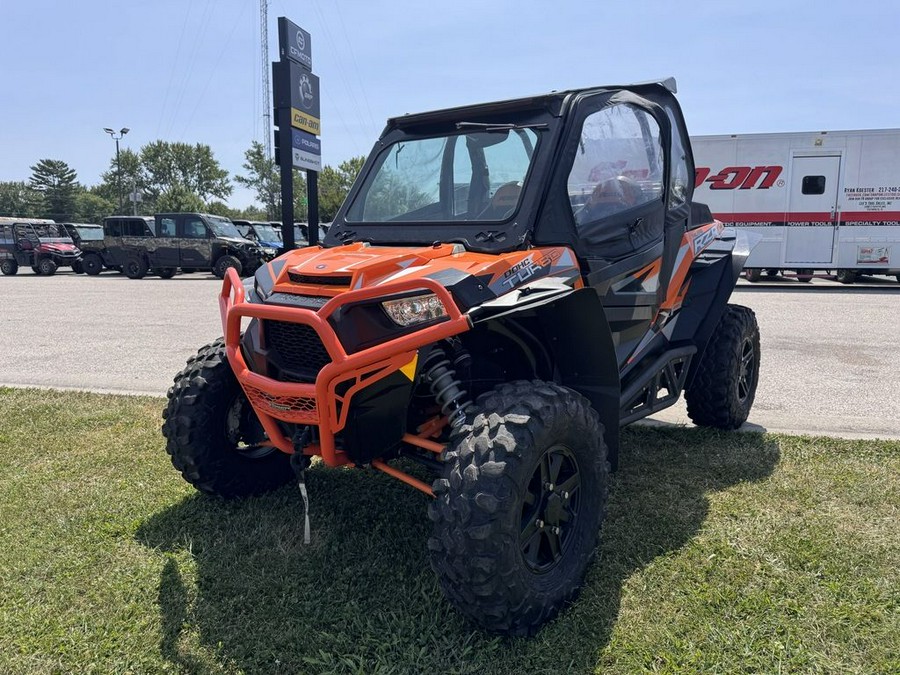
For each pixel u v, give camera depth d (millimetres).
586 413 2959
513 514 2584
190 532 3652
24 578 3184
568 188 3436
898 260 16188
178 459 3834
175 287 19656
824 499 3953
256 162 78688
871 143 15883
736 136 16562
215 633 2771
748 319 5160
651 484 4195
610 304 3721
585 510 3049
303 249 3807
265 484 4113
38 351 8992
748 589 3014
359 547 3461
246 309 3057
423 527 3668
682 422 5523
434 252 3188
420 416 3258
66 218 117812
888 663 2531
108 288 19438
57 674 2543
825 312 11875
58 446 5031
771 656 2582
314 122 11930
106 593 3057
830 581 3066
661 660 2582
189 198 94500
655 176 4203
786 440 4977
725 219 16953
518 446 2617
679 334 4746
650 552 3357
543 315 3156
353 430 2861
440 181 3762
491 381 3342
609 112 3781
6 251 27688
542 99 3562
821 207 16375
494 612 2600
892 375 7098
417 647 2660
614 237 3717
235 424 4004
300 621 2838
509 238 3256
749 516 3730
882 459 4574
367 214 3922
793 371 7316
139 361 8297
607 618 2836
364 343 2801
